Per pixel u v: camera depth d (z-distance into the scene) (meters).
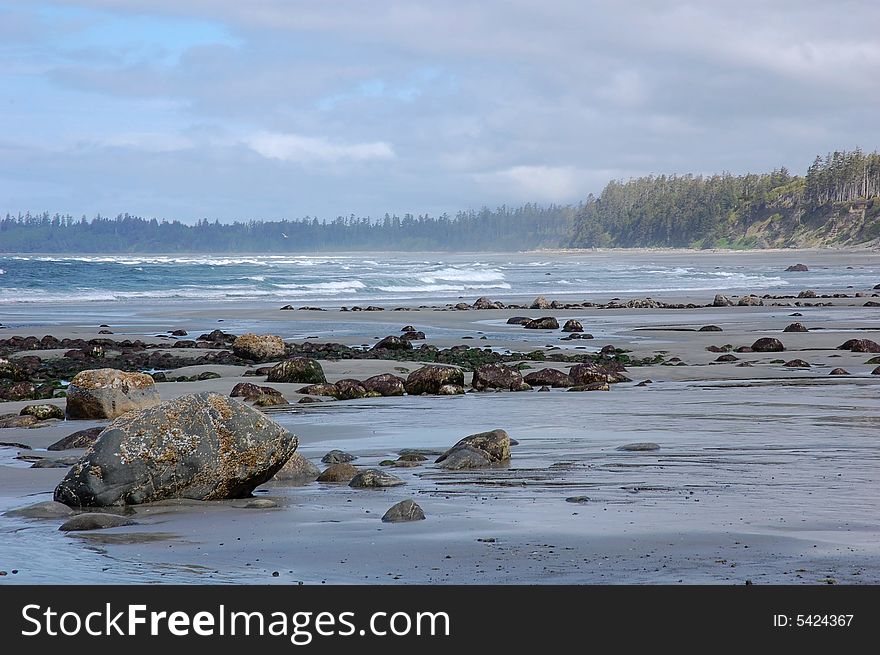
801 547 7.07
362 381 21.89
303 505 9.33
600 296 68.69
